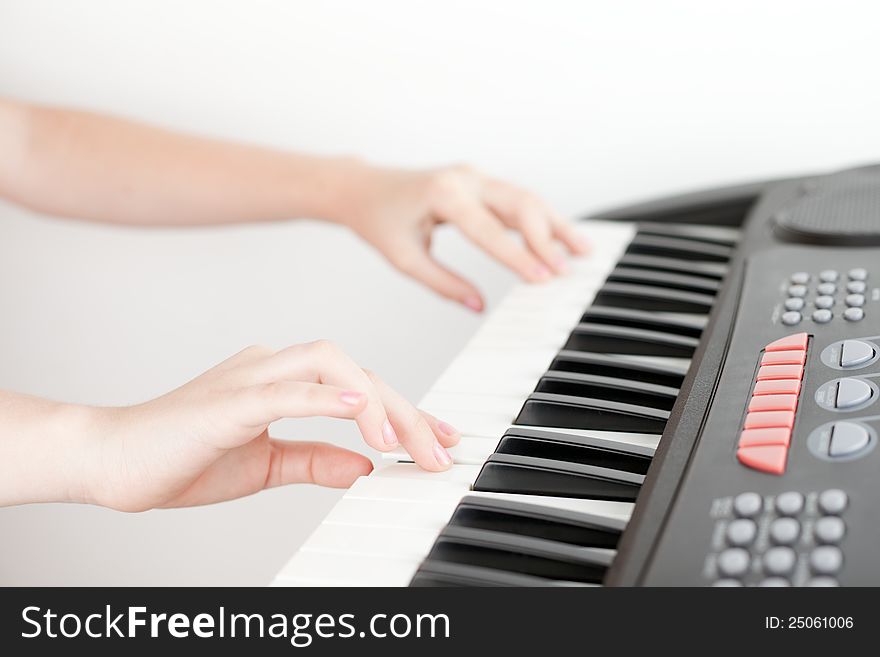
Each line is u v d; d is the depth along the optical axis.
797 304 0.56
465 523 0.43
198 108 1.01
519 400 0.55
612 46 0.92
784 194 0.78
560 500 0.45
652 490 0.41
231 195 0.89
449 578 0.38
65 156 0.93
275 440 0.61
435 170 0.84
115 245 1.07
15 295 1.10
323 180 0.87
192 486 0.58
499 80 0.95
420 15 0.95
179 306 1.08
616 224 0.84
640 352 0.61
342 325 1.06
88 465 0.52
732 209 0.81
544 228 0.77
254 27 0.98
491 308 1.02
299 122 1.00
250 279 1.06
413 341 1.05
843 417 0.43
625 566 0.37
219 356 1.09
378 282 1.04
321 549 0.41
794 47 0.88
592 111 0.94
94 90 1.03
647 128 0.93
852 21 0.87
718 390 0.48
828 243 0.64
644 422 0.51
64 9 1.01
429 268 0.82
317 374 0.50
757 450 0.41
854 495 0.37
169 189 0.91
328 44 0.98
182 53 1.00
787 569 0.34
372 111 0.99
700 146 0.93
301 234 1.04
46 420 0.54
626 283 0.71
